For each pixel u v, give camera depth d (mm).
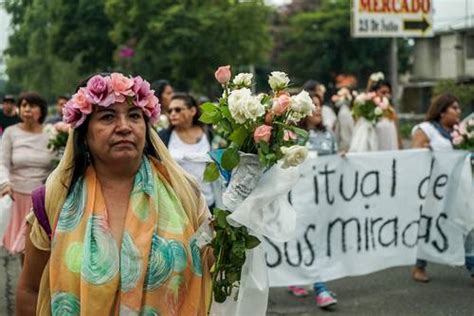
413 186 6902
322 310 6316
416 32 11617
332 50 46219
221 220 2773
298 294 6793
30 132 6906
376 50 44750
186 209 2711
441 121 7195
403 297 6727
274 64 47938
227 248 2791
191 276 2648
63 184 2615
